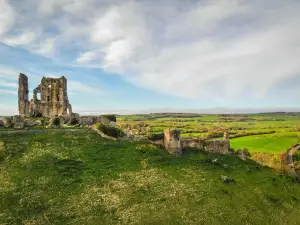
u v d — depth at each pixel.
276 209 56.88
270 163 91.00
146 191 54.66
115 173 59.62
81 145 71.75
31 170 57.47
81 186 53.66
